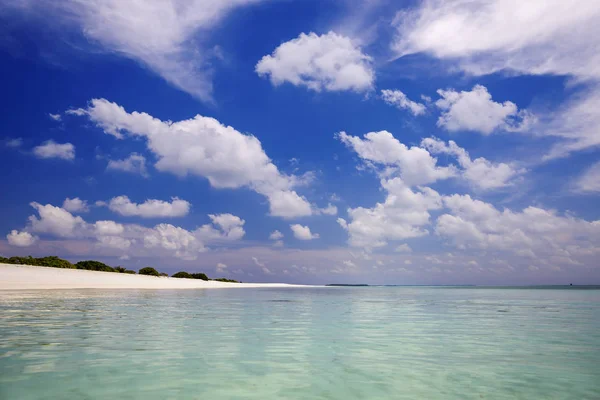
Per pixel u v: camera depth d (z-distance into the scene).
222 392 7.21
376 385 7.77
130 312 20.48
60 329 14.29
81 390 7.19
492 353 11.01
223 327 15.80
